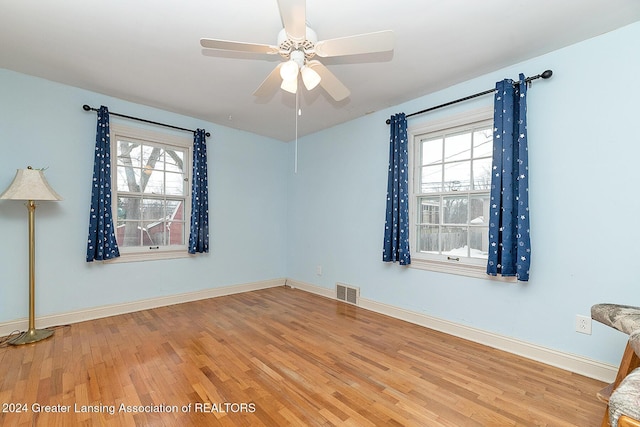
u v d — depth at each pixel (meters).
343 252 3.95
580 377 2.06
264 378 2.00
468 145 2.84
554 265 2.25
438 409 1.70
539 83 2.34
